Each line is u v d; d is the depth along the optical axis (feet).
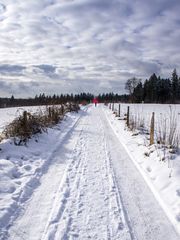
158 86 294.05
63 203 16.26
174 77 291.17
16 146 28.09
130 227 13.84
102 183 20.04
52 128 44.14
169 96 290.15
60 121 54.80
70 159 26.76
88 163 25.53
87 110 114.93
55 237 12.53
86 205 16.14
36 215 14.62
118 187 19.35
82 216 14.74
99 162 26.03
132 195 17.98
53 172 22.38
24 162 24.40
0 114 76.64
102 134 43.52
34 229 13.17
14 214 14.64
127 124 50.80
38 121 37.60
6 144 27.43
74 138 38.88
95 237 12.72
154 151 26.73
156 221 14.57
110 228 13.60
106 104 187.42
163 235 13.20
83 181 20.35
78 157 27.68
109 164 25.40
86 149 31.71
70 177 21.17
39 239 12.30
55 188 18.63
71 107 88.28
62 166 24.20
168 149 26.08
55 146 32.22
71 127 50.49
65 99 96.63
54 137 38.04
